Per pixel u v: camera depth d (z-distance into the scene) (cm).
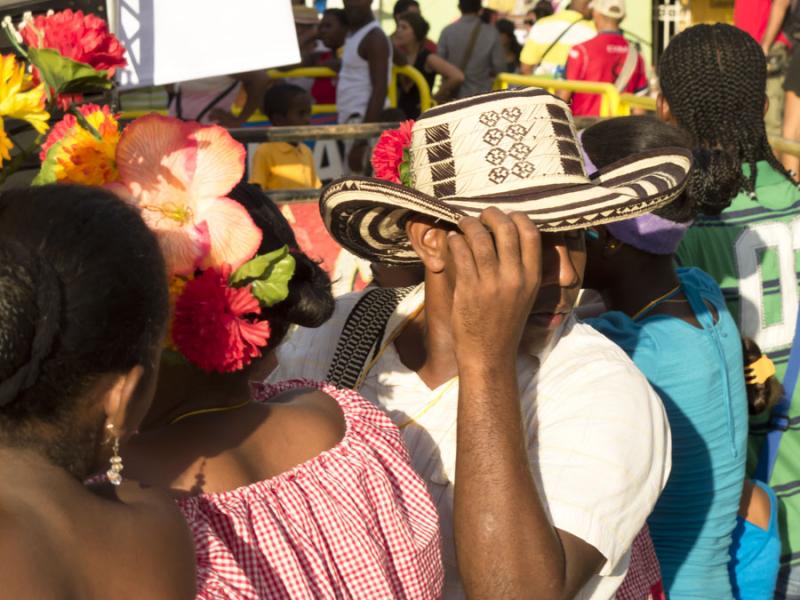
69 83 141
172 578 119
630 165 213
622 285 250
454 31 854
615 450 183
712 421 245
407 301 212
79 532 112
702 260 297
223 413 149
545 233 185
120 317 114
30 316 109
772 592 274
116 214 118
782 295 300
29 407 112
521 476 169
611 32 818
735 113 300
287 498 144
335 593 144
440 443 197
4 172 143
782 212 302
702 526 248
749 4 734
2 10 284
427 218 192
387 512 155
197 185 144
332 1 1005
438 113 196
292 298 160
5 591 104
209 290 138
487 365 170
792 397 297
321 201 199
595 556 179
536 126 191
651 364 242
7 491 111
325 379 217
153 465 141
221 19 313
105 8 291
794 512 298
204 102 595
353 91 673
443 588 193
